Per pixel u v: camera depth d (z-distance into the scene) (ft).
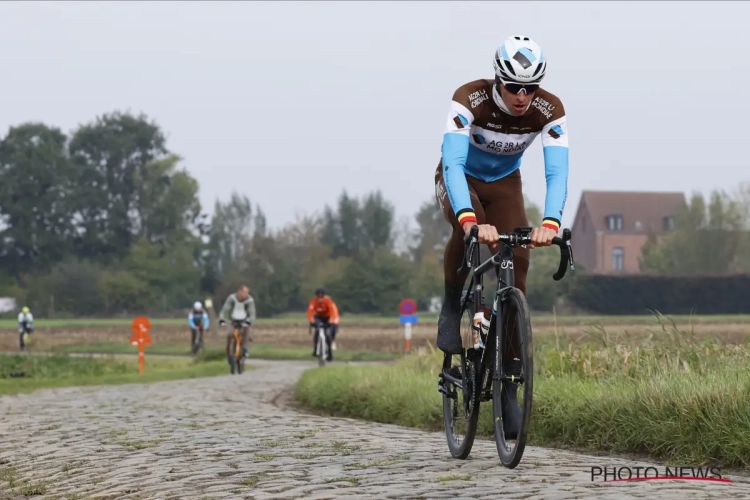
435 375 90.89
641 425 54.60
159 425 68.59
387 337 410.52
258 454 52.08
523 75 44.16
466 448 48.47
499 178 49.47
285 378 150.61
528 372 41.83
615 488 39.60
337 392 88.89
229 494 40.93
